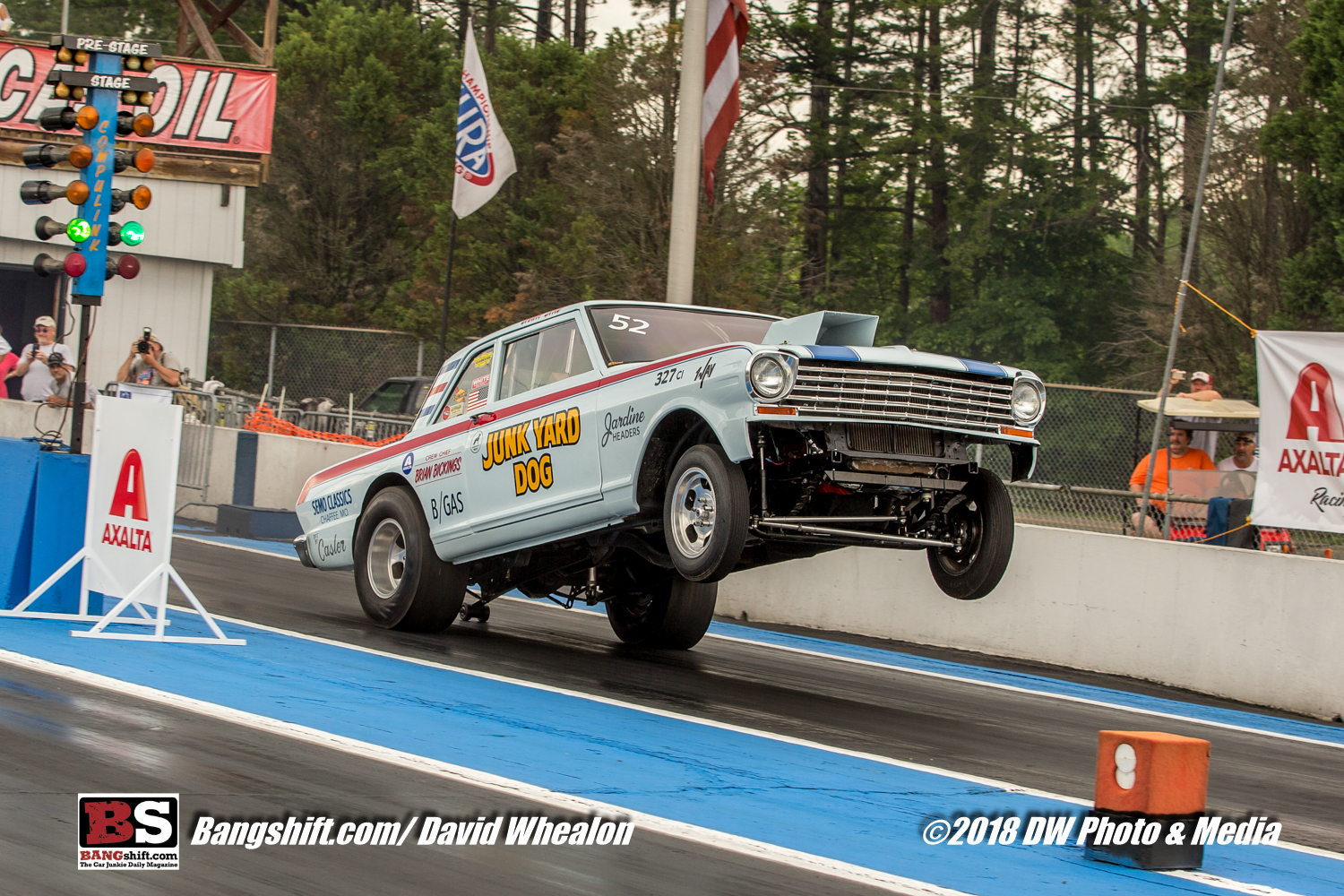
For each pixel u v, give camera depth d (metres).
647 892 9.09
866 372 15.66
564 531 18.39
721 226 58.88
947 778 13.55
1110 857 10.77
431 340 76.50
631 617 22.52
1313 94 61.03
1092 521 29.77
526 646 20.91
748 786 12.33
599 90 62.00
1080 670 24.50
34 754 11.17
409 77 93.81
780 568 28.94
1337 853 11.90
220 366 78.81
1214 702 22.22
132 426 18.31
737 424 15.47
